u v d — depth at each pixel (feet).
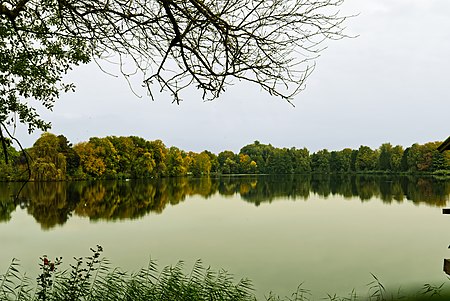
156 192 133.80
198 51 8.99
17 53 16.29
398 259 41.09
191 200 108.88
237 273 34.91
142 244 48.32
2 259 39.55
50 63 16.57
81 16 9.49
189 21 8.96
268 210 85.15
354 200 107.96
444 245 48.83
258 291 29.78
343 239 52.06
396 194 124.98
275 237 53.06
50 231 58.13
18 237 53.21
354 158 318.24
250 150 343.05
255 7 8.49
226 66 8.86
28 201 96.12
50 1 11.46
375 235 55.26
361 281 32.58
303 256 42.01
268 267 37.22
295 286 31.24
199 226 62.80
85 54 16.63
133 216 75.36
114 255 42.01
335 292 29.53
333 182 212.43
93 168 172.14
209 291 21.79
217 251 44.37
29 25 14.40
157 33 9.55
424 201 103.81
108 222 67.51
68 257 40.86
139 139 208.33
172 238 52.31
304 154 331.57
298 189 156.66
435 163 233.76
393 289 29.78
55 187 136.15
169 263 38.32
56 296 16.97
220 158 326.85
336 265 38.01
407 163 255.91
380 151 303.27
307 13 8.69
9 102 17.63
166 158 231.50
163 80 9.11
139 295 20.17
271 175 320.29
